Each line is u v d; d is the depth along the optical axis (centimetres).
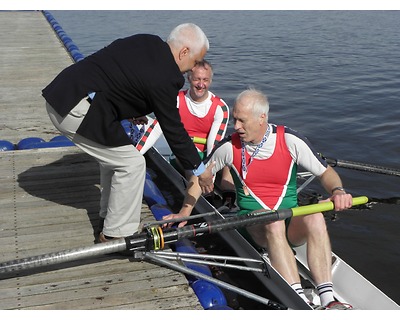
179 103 572
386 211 642
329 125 934
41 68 995
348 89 1160
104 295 369
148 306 360
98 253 366
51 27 1419
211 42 1709
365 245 578
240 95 420
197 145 579
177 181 573
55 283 379
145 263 403
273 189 448
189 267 418
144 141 521
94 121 362
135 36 367
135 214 394
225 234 479
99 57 362
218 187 583
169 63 353
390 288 514
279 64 1414
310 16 2336
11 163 556
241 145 441
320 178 438
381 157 801
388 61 1436
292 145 430
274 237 411
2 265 348
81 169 544
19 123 712
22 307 355
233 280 473
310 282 461
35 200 485
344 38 1791
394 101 1062
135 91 354
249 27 2031
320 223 414
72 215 462
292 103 1063
